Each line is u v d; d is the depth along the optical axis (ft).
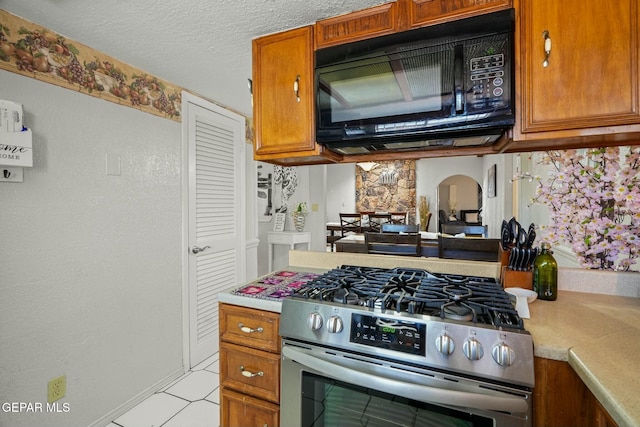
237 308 4.39
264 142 4.99
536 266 4.19
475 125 3.68
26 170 4.61
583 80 3.36
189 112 7.44
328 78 4.41
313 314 3.62
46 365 4.87
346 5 4.27
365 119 4.20
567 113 3.42
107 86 5.70
